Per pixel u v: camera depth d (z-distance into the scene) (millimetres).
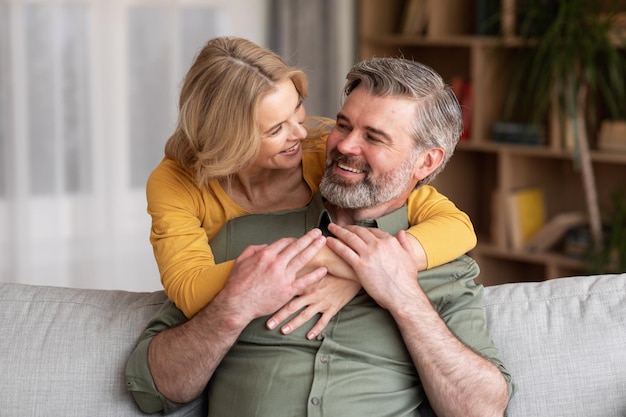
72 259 4934
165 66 5074
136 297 2500
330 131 2537
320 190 2379
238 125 2271
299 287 2184
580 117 4730
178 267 2264
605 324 2352
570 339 2340
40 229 4828
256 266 2158
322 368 2217
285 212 2467
